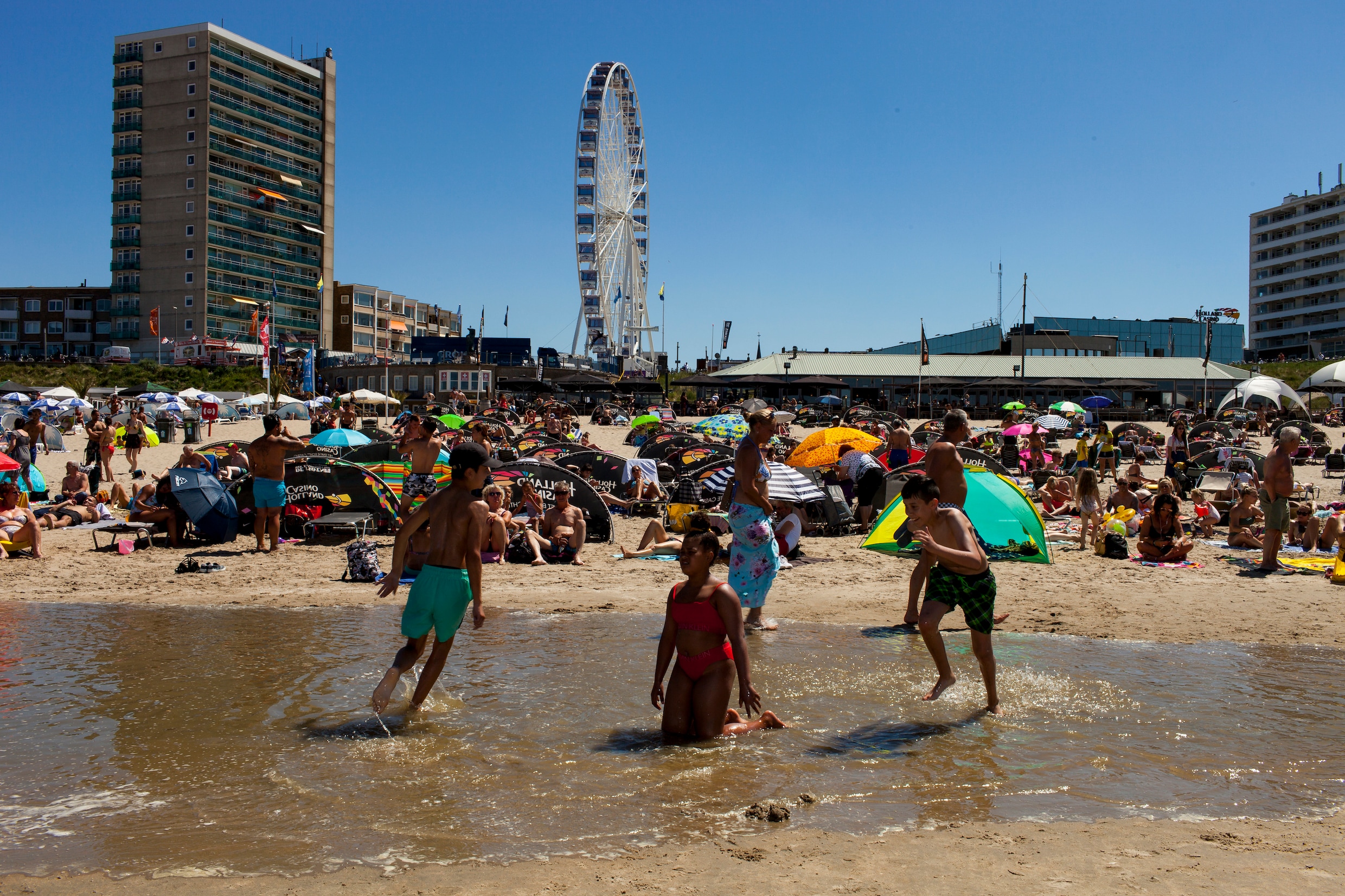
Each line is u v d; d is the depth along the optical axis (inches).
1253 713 220.5
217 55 3329.2
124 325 3405.5
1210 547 484.4
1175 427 720.3
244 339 3467.0
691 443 822.5
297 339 3663.9
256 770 181.8
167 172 3329.2
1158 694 236.8
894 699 231.5
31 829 155.2
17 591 372.8
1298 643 293.6
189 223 3316.9
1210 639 299.9
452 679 247.9
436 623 218.1
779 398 2613.2
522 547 438.3
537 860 143.0
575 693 235.5
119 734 203.0
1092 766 185.9
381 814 161.2
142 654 272.8
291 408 1801.2
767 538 306.8
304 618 325.7
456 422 1170.0
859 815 161.0
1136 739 202.5
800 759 189.3
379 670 256.4
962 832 153.8
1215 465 820.0
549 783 175.8
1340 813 163.6
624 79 3149.6
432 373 2758.4
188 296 3329.2
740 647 205.8
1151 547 446.9
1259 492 463.2
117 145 3361.2
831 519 530.9
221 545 486.0
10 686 239.1
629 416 2069.4
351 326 4069.9
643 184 3250.5
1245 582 391.5
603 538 514.3
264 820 158.7
